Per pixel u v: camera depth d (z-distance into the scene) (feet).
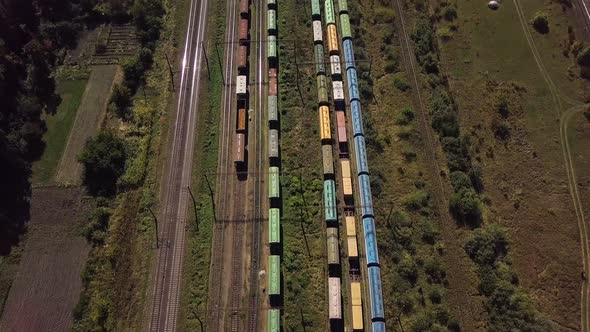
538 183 331.36
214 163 344.49
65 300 293.64
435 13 422.41
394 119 362.53
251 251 309.22
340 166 338.95
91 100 374.63
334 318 279.90
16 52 385.09
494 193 327.67
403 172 337.31
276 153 338.75
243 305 291.17
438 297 289.94
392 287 294.05
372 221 310.04
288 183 333.83
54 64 393.70
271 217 312.29
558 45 400.47
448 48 401.70
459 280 297.53
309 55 398.01
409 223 315.17
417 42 401.90
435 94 370.94
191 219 320.91
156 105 372.58
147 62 393.50
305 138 354.33
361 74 384.68
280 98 373.40
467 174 334.24
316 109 367.86
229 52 401.49
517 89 376.07
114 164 337.11
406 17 419.33
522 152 345.10
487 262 299.38
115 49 404.16
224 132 358.02
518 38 405.80
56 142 353.72
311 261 304.91
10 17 387.96
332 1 423.64
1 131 329.93
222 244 311.88
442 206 324.39
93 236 312.91
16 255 307.78
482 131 354.74
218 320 286.87
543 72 385.09
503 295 286.05
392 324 282.77
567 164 339.16
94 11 419.33
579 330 280.72
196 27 417.08
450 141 343.87
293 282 297.12
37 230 317.63
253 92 378.53
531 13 420.77
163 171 341.62
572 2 423.64
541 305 287.69
